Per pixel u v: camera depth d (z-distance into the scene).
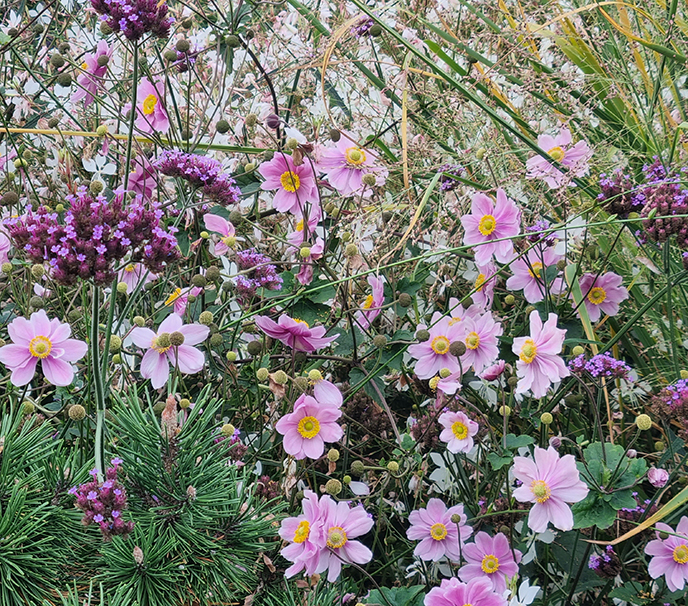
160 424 0.94
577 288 1.18
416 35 1.38
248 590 0.93
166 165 1.11
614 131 1.32
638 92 1.34
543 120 1.32
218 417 1.14
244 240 1.24
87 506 0.87
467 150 1.26
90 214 0.89
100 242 0.89
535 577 1.17
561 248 1.25
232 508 0.93
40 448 0.92
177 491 0.91
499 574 1.09
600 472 1.02
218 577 0.89
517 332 1.24
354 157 1.18
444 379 1.11
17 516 0.88
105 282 0.89
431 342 1.13
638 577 1.15
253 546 0.93
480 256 1.15
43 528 0.89
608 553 1.09
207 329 1.03
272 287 1.16
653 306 1.25
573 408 1.18
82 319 1.16
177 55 1.26
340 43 1.36
